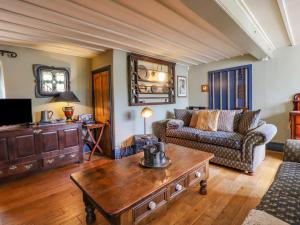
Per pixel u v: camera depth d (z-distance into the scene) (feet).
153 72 13.56
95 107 13.10
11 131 8.25
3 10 6.10
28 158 8.73
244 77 13.52
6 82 9.89
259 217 2.94
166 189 4.91
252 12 7.14
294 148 6.07
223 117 10.98
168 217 5.65
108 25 7.55
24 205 6.46
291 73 11.57
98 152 12.87
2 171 8.05
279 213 3.49
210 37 9.28
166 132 12.17
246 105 13.50
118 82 11.41
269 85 12.46
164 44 10.34
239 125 10.36
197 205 6.23
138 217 4.24
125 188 4.49
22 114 9.44
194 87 16.58
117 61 11.30
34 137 8.90
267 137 7.95
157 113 14.12
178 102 16.03
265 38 10.11
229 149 9.00
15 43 9.63
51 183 8.14
